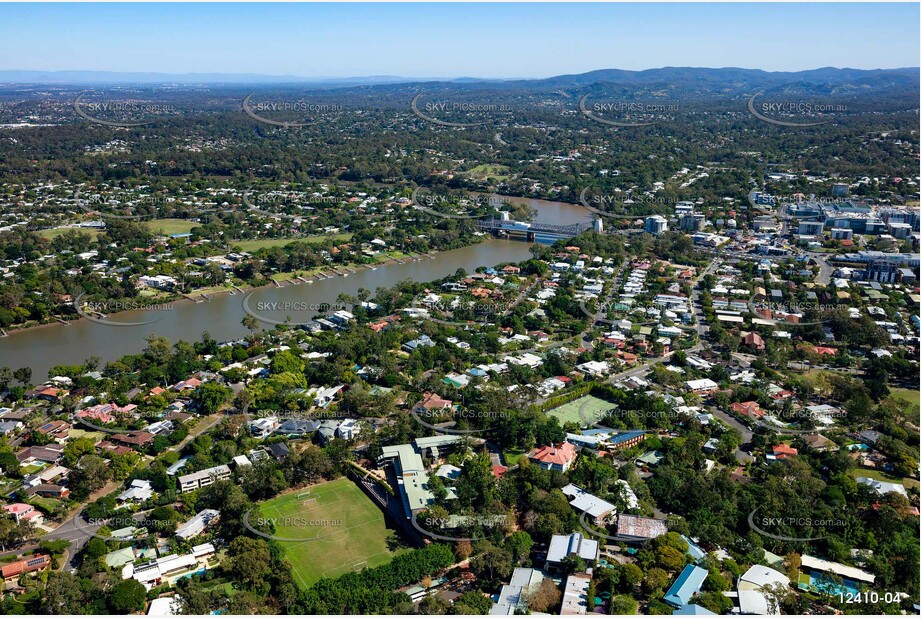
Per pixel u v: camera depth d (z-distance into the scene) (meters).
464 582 127.00
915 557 128.38
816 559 130.75
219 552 134.00
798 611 117.62
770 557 132.12
